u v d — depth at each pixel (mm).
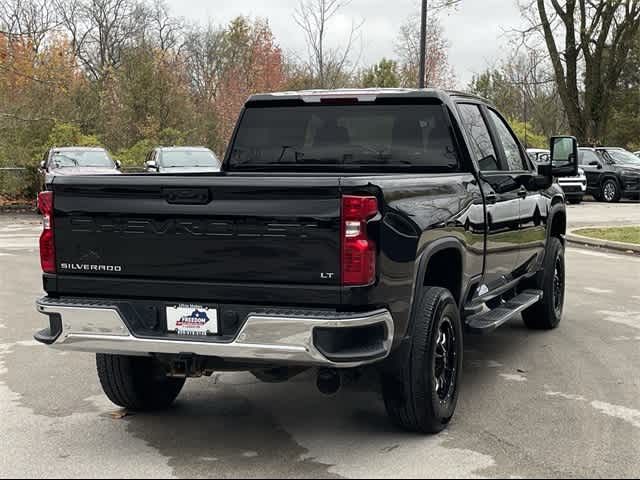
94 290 4926
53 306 4922
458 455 4844
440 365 5301
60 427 5477
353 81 34406
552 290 8258
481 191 6168
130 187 4777
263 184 4516
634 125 52219
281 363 4586
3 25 39594
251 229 4555
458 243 5617
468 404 5891
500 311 6746
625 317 9031
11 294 10609
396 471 4598
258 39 36781
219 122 36750
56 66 29453
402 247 4742
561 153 7941
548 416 5586
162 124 32469
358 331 4520
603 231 17391
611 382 6441
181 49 56781
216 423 5555
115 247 4859
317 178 4461
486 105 7141
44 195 5004
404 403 5055
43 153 26703
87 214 4891
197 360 4918
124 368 5520
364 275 4426
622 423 5422
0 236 18125
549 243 8328
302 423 5527
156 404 5805
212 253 4648
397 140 6355
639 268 12867
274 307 4555
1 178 26031
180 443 5141
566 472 4551
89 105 32812
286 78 36375
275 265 4535
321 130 6547
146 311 4809
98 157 23547
